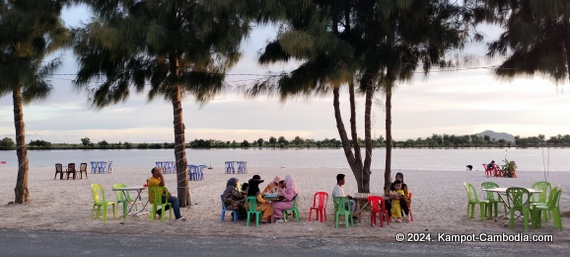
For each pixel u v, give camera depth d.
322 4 11.25
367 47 11.20
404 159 81.19
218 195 17.50
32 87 12.74
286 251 8.07
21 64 12.14
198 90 12.49
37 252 8.08
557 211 9.67
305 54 10.16
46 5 13.07
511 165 29.30
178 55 12.71
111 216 12.13
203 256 7.74
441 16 11.29
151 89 13.74
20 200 14.91
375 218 10.51
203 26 10.95
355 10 11.34
